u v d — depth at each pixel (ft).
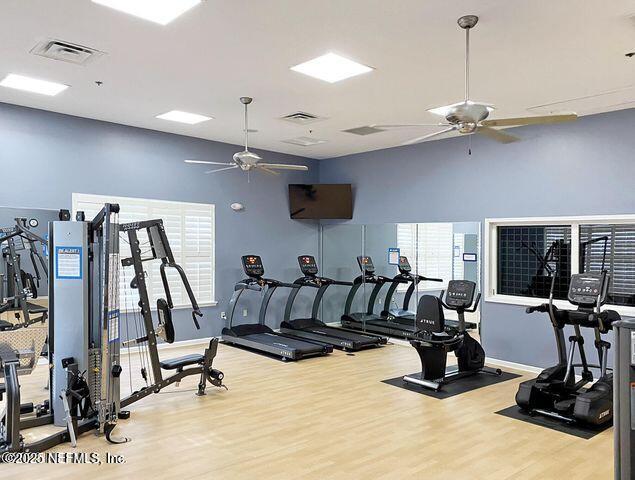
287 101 18.03
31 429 13.37
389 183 26.45
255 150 27.17
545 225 20.72
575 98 17.17
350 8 10.82
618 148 18.38
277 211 28.35
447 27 11.73
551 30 11.84
